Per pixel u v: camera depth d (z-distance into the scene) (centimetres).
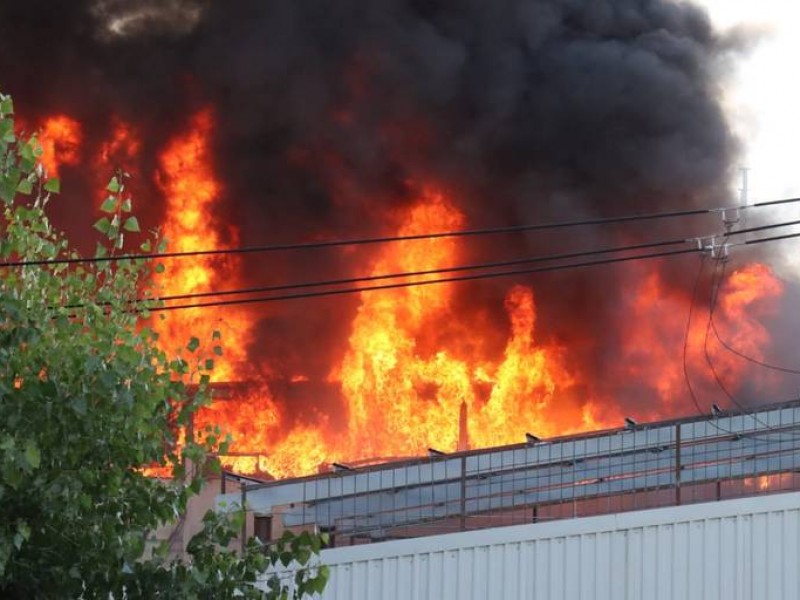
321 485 3425
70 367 1853
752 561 2644
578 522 2678
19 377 1853
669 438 3531
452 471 3462
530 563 2683
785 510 2641
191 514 3284
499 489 3444
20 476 1734
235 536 2020
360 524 3375
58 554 1905
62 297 1981
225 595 1988
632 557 2662
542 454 3494
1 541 1791
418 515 3388
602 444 3528
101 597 1944
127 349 1873
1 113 1794
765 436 3500
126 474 1964
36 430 1811
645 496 3481
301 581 2009
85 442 1855
